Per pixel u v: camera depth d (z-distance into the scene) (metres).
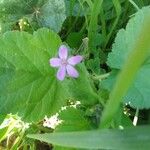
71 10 0.16
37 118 0.13
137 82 0.12
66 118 0.13
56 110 0.13
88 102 0.13
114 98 0.08
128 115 0.14
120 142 0.09
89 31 0.15
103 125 0.09
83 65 0.12
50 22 0.15
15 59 0.13
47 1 0.15
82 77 0.12
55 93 0.13
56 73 0.13
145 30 0.07
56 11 0.15
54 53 0.13
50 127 0.14
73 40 0.16
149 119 0.13
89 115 0.13
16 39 0.13
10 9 0.15
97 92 0.13
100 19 0.16
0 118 0.13
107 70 0.15
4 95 0.12
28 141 0.14
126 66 0.07
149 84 0.12
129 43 0.13
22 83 0.13
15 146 0.14
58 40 0.13
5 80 0.12
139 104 0.11
